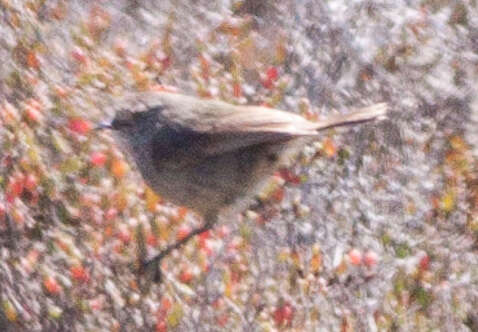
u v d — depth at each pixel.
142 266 10.88
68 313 10.70
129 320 10.80
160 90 12.56
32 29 12.17
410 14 14.52
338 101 13.81
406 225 13.12
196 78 13.08
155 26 14.30
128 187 11.38
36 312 10.62
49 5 13.43
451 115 14.23
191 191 10.72
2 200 10.84
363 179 13.10
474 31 14.80
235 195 10.76
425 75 14.25
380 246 12.85
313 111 13.59
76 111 11.67
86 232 11.01
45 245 10.77
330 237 12.63
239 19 14.30
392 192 13.16
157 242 11.21
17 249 10.77
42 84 11.88
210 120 10.57
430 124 14.04
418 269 12.80
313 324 11.98
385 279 12.55
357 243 12.71
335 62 14.04
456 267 13.23
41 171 11.01
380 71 14.10
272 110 10.70
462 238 13.53
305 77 13.86
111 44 13.94
